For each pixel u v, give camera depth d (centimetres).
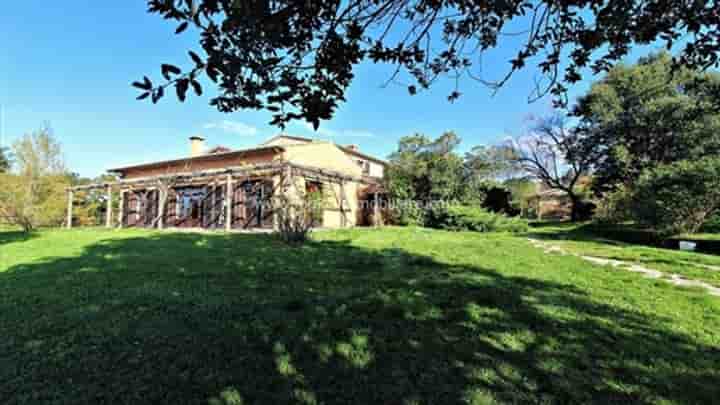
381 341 257
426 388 197
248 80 164
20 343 246
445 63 266
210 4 136
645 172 1109
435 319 302
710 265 609
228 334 266
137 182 1528
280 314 310
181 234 1058
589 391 195
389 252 696
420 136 1761
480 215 1514
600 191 2081
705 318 312
